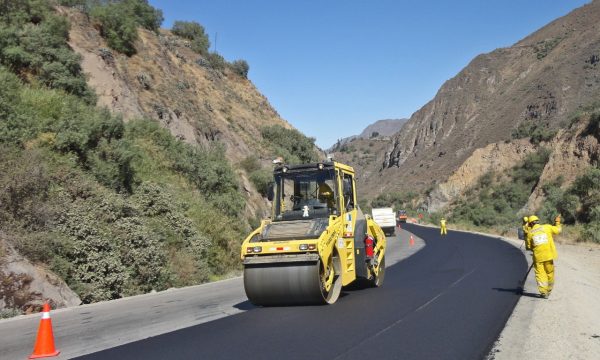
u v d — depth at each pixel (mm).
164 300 14039
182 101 40281
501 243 33438
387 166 181375
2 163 15156
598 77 105125
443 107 161750
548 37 150625
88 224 15484
